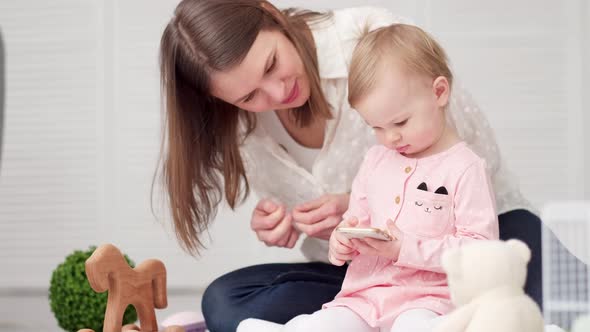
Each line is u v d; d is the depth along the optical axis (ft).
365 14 5.70
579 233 3.86
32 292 11.66
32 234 11.64
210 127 5.66
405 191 4.71
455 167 4.58
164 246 11.46
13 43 11.61
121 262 5.10
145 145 11.48
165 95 5.56
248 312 5.41
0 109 7.73
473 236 4.40
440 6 11.01
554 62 11.03
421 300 4.37
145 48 11.45
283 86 4.92
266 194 6.22
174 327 5.28
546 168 11.07
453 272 3.50
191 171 5.55
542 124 11.07
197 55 4.93
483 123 5.51
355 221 4.54
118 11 11.48
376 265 4.67
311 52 5.26
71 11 11.54
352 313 4.49
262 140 5.85
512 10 11.02
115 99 11.50
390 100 4.50
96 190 11.55
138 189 11.50
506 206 5.64
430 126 4.58
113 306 5.07
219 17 4.88
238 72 4.83
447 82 4.63
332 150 5.66
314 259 6.35
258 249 11.29
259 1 5.05
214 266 11.39
